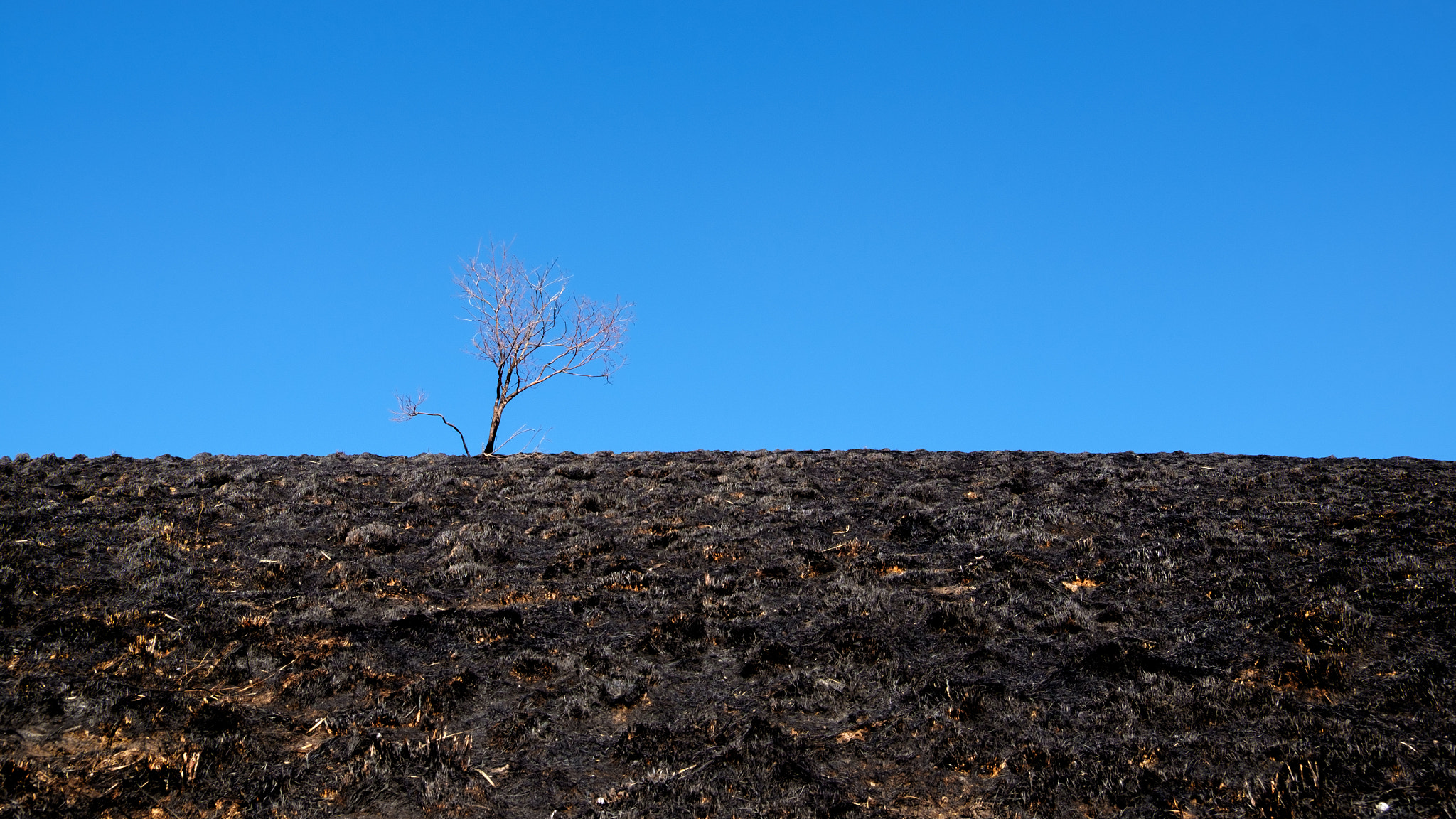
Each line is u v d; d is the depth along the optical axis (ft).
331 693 26.86
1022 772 22.68
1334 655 26.53
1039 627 30.25
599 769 23.73
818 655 28.71
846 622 30.50
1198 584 32.71
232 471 49.96
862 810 21.79
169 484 46.80
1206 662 26.89
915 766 23.35
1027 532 38.81
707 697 26.94
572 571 36.50
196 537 38.88
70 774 22.08
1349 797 20.48
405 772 23.31
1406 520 38.19
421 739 24.77
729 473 51.29
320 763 23.49
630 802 22.26
